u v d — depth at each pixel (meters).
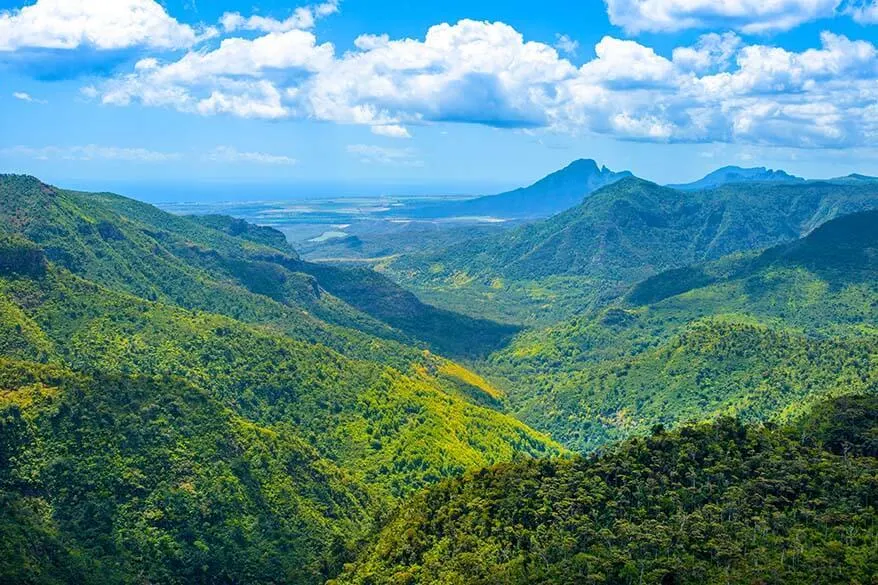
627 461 136.50
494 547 123.94
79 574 136.38
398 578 128.50
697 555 111.50
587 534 118.38
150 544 152.25
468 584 115.38
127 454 166.38
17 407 162.50
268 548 162.50
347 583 140.88
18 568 126.50
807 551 109.38
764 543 112.19
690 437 142.75
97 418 170.00
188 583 149.00
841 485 123.25
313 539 170.25
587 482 132.00
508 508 132.00
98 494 156.38
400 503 176.00
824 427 145.25
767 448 137.38
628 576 108.38
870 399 154.50
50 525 146.38
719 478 128.38
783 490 123.31
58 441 161.88
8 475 151.62
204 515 162.00
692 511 122.56
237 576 154.00
